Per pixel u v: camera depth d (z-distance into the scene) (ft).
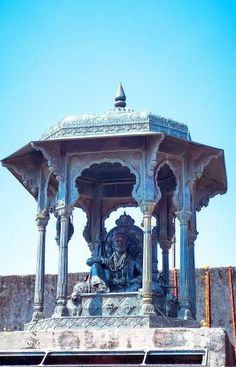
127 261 53.57
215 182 59.82
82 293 50.98
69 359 44.24
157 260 54.65
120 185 60.29
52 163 51.21
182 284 50.90
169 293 53.06
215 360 43.24
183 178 52.60
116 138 50.57
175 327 46.50
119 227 55.42
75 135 51.01
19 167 55.26
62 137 51.03
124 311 49.29
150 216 49.37
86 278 54.39
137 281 52.13
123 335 44.98
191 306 54.13
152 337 44.52
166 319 47.62
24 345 46.19
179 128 52.34
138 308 49.08
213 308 92.58
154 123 51.01
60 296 49.55
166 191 59.21
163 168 58.85
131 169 50.34
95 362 44.01
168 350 43.04
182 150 52.31
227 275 93.86
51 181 55.06
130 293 49.75
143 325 46.80
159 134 49.34
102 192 60.39
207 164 55.16
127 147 50.62
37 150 53.16
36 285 52.39
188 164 52.95
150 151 50.11
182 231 51.78
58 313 49.01
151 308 47.70
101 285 51.11
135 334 44.86
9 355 44.75
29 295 96.43
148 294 47.93
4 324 95.45
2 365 44.29
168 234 58.70
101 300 50.16
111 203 60.29
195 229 55.93
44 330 47.65
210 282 93.81
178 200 52.29
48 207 53.98
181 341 44.16
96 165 59.11
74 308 50.29
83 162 51.47
